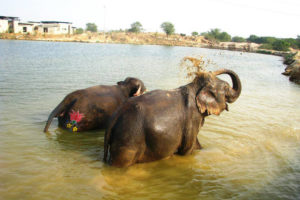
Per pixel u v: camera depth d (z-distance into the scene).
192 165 6.18
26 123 8.01
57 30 99.69
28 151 6.34
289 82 20.08
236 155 6.80
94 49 53.38
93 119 7.69
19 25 94.00
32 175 5.36
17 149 6.40
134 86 8.44
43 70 18.72
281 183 5.63
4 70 17.61
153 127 5.63
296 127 8.92
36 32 95.44
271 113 10.50
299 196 5.19
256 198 5.07
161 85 14.92
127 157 5.71
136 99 5.98
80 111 7.56
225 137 7.85
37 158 6.05
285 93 15.14
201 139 7.62
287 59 42.34
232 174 5.90
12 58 26.09
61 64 23.28
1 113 8.69
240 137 7.89
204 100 6.29
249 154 6.89
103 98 7.82
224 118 9.53
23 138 7.02
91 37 105.81
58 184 5.12
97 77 16.78
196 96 6.29
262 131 8.45
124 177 5.55
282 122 9.40
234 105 11.38
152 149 5.83
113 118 5.89
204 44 109.81
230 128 8.56
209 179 5.67
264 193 5.24
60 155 6.29
